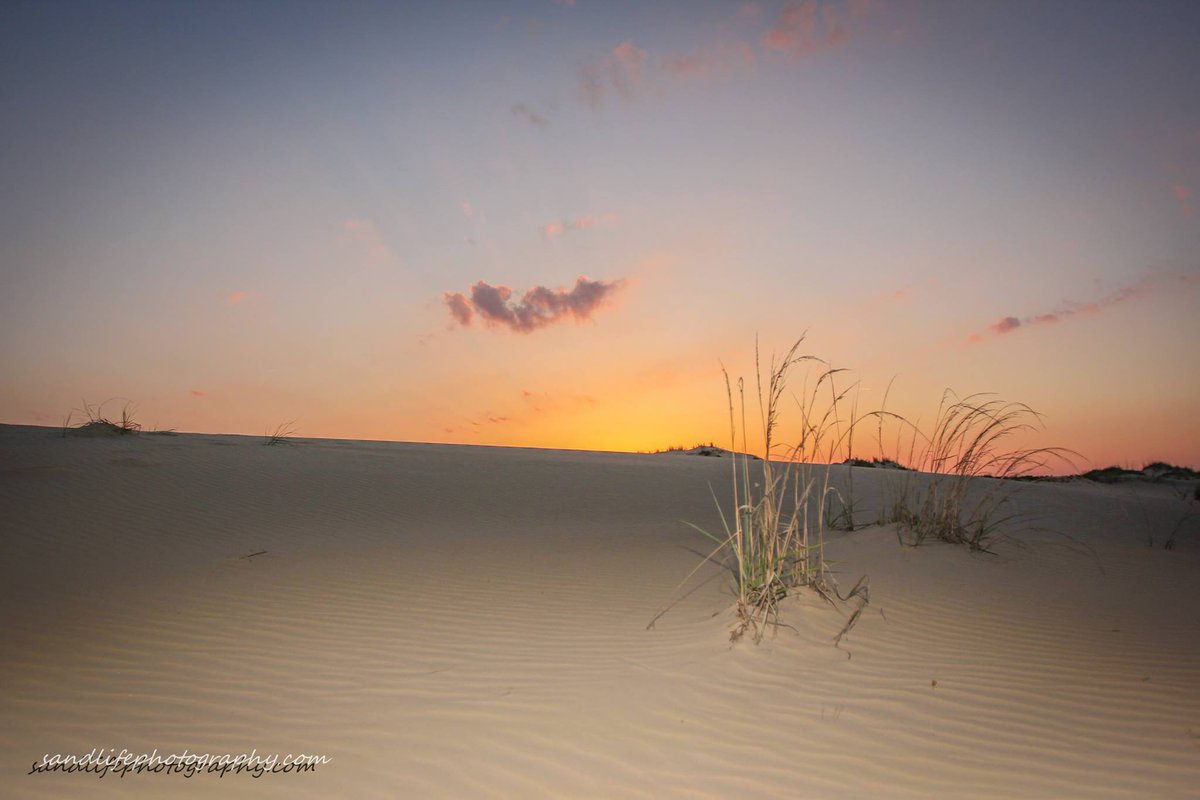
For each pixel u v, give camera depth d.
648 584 8.79
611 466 21.22
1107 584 8.62
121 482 14.36
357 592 8.41
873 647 6.46
